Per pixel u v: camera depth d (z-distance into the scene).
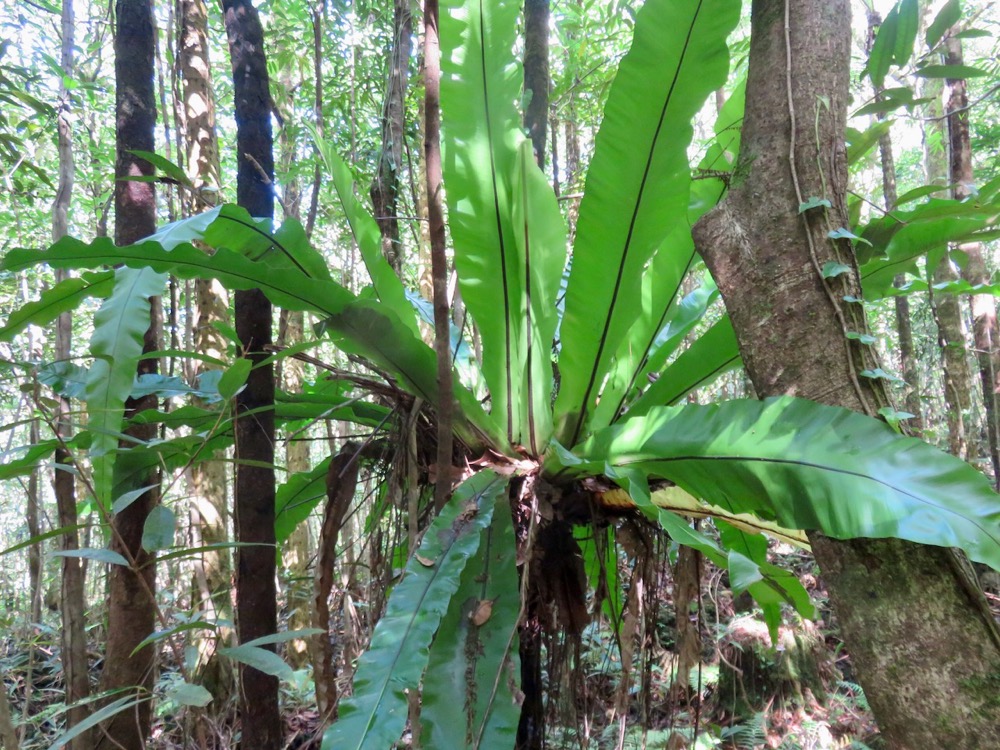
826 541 1.13
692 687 3.04
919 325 7.08
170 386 1.77
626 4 3.54
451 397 1.33
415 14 3.23
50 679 2.92
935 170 5.45
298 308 1.54
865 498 1.05
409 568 1.21
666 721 2.75
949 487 1.01
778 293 1.23
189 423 1.84
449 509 1.32
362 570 2.12
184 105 3.11
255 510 1.61
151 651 1.58
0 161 3.39
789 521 1.15
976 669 0.95
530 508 1.58
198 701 0.93
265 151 1.73
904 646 1.01
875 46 1.81
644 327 1.92
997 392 4.53
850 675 3.34
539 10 2.83
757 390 1.29
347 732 0.94
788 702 3.07
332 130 4.14
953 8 1.71
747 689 3.12
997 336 5.50
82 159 5.05
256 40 1.73
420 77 3.16
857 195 1.75
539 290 1.65
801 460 1.14
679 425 1.36
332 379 1.78
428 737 1.07
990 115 5.80
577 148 5.25
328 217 4.26
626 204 1.53
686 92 1.40
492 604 1.20
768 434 1.18
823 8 1.30
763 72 1.32
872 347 1.19
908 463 1.06
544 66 2.83
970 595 0.99
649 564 1.75
